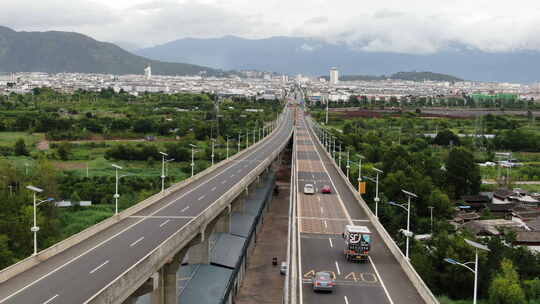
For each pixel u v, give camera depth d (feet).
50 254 185.57
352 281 186.29
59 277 163.94
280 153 636.07
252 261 341.21
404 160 522.88
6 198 364.58
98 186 493.36
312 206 319.68
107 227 231.50
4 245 285.84
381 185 440.45
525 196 471.62
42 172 425.28
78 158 639.76
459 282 266.36
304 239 242.37
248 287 297.33
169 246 192.85
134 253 190.90
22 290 152.05
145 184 510.17
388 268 201.77
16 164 557.33
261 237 396.98
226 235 337.93
